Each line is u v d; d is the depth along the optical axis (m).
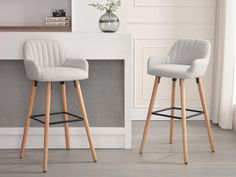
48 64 4.71
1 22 6.23
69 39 4.77
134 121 6.13
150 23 6.08
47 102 4.42
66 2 6.21
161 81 6.15
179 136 5.41
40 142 4.95
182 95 4.57
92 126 4.96
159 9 6.06
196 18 6.08
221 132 5.59
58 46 4.75
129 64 4.84
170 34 6.10
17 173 4.34
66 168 4.45
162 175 4.29
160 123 6.02
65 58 4.77
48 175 4.29
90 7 5.98
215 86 6.07
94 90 4.93
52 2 6.20
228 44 5.55
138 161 4.62
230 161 4.63
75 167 4.47
